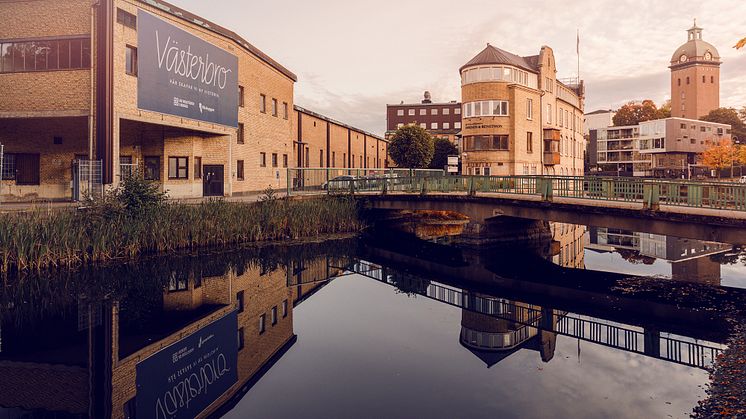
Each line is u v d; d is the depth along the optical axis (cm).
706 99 10500
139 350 941
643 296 1326
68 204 2031
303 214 2370
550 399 696
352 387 748
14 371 838
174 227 1884
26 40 2062
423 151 4472
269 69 3388
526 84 4272
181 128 2484
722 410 635
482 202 2181
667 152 8188
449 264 1898
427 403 685
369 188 2758
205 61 2575
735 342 929
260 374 805
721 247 2228
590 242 2489
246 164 3058
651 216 1479
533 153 4281
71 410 687
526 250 2222
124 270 1580
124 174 2020
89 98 2003
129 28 2102
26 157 2336
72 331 1043
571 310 1230
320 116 4616
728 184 1359
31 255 1489
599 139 9400
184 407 691
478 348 940
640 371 802
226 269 1675
